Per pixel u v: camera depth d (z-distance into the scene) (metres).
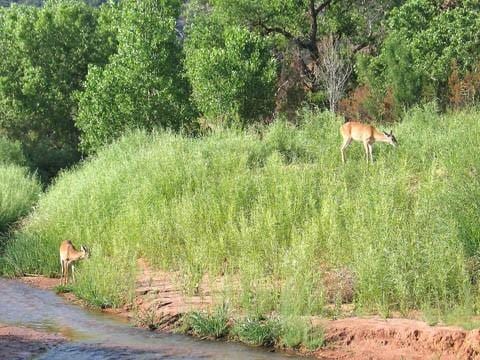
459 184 12.16
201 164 17.23
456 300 10.17
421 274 10.41
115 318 11.31
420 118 20.33
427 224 11.75
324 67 33.50
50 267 15.23
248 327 9.79
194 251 13.32
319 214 13.84
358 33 38.03
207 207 15.12
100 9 39.62
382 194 13.52
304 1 36.44
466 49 27.34
